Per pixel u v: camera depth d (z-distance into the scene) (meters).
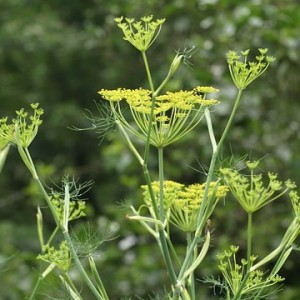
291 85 7.73
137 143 8.02
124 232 8.02
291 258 7.41
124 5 8.99
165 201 2.63
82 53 12.98
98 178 12.19
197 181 8.04
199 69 7.31
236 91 7.30
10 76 13.60
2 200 12.20
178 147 7.97
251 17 7.33
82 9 13.45
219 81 7.36
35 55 13.32
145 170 2.44
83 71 13.27
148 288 7.77
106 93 2.50
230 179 2.51
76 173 12.23
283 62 7.39
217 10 7.71
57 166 13.23
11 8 13.60
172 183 2.67
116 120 2.54
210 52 7.50
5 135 2.48
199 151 7.86
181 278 2.44
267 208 7.71
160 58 9.08
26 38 13.10
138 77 11.79
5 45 13.20
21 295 7.96
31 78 13.53
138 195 8.00
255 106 7.33
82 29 13.46
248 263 2.46
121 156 8.12
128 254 8.06
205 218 2.47
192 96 2.48
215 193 2.47
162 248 2.44
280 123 7.68
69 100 13.48
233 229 7.75
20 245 10.63
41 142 13.40
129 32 2.47
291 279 7.57
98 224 8.31
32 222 12.16
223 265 2.53
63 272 2.54
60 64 13.26
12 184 13.22
